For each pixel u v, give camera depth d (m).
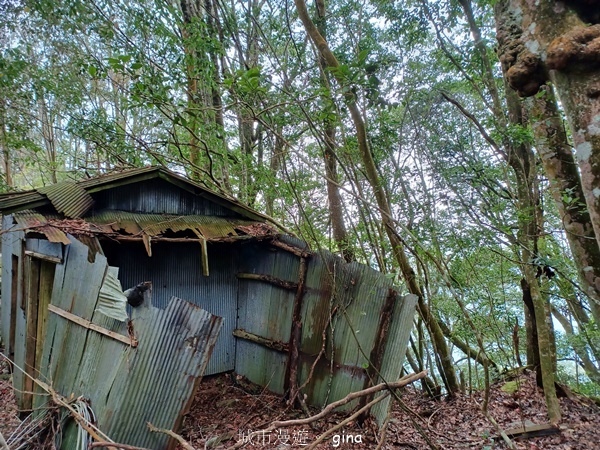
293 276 5.12
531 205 4.51
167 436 3.27
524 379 5.28
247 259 5.90
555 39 1.25
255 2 7.07
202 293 5.69
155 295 5.28
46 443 3.55
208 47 5.41
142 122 8.94
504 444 3.64
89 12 5.80
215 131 6.12
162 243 5.36
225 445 3.92
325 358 4.60
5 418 4.60
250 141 7.67
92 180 4.72
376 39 5.44
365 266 4.37
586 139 1.18
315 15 5.75
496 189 4.85
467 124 5.04
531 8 1.39
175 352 3.31
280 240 5.32
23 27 7.04
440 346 5.14
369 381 4.07
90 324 3.49
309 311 4.87
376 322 4.14
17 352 4.86
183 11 6.76
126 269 5.08
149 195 5.04
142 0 5.89
